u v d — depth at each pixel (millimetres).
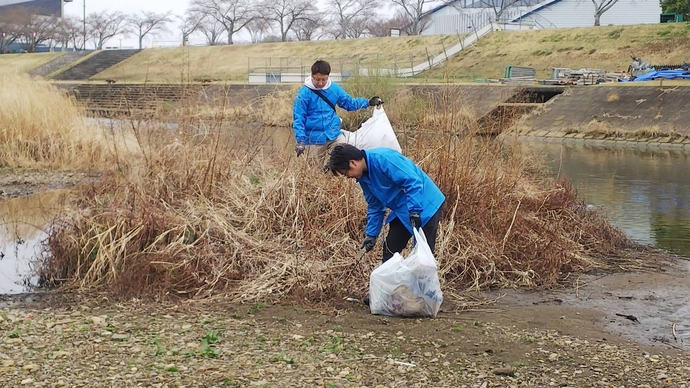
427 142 7574
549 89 27141
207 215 6762
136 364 4141
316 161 7629
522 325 5289
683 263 7418
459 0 61406
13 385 3766
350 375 4070
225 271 6176
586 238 8008
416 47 46219
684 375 4246
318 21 78250
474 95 22297
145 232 6531
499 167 7895
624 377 4191
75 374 3955
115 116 12820
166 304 5660
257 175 7840
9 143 13430
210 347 4492
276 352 4449
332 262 6332
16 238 8078
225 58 51375
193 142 8203
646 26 38375
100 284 6172
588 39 38719
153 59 53312
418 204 5191
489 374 4180
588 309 5801
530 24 51375
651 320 5520
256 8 76188
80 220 6816
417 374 4137
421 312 5387
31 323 4957
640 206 10781
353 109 7855
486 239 6848
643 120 22609
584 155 18391
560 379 4137
